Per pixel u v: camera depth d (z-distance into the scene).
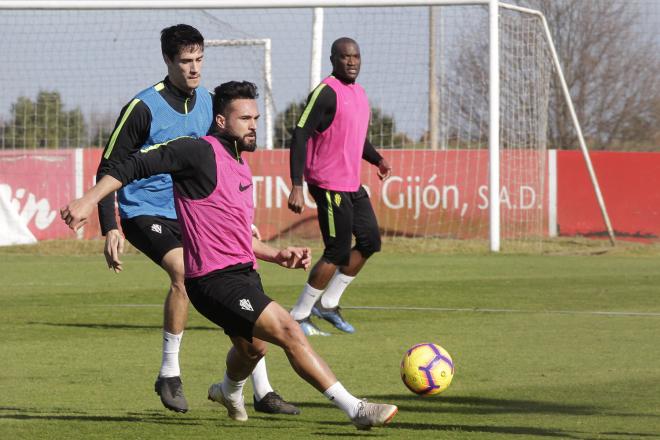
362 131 20.33
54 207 45.31
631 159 45.28
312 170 19.95
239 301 11.02
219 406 13.51
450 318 22.95
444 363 12.67
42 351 18.45
